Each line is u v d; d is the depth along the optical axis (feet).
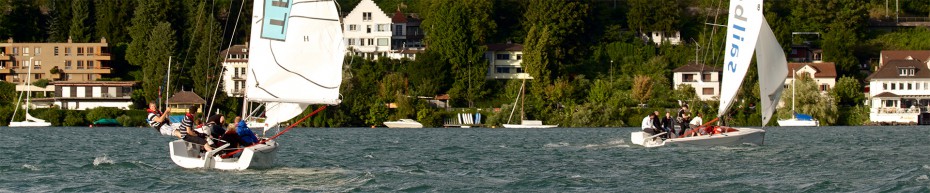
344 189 212.43
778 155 305.73
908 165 269.64
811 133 529.04
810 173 248.11
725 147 331.77
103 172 241.14
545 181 227.81
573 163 280.51
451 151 343.26
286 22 231.09
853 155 312.91
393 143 408.87
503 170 258.78
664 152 314.35
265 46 230.89
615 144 377.30
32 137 475.72
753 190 212.43
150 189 209.26
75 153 323.98
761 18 349.41
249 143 235.40
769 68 357.41
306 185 217.36
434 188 215.72
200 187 211.41
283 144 389.39
